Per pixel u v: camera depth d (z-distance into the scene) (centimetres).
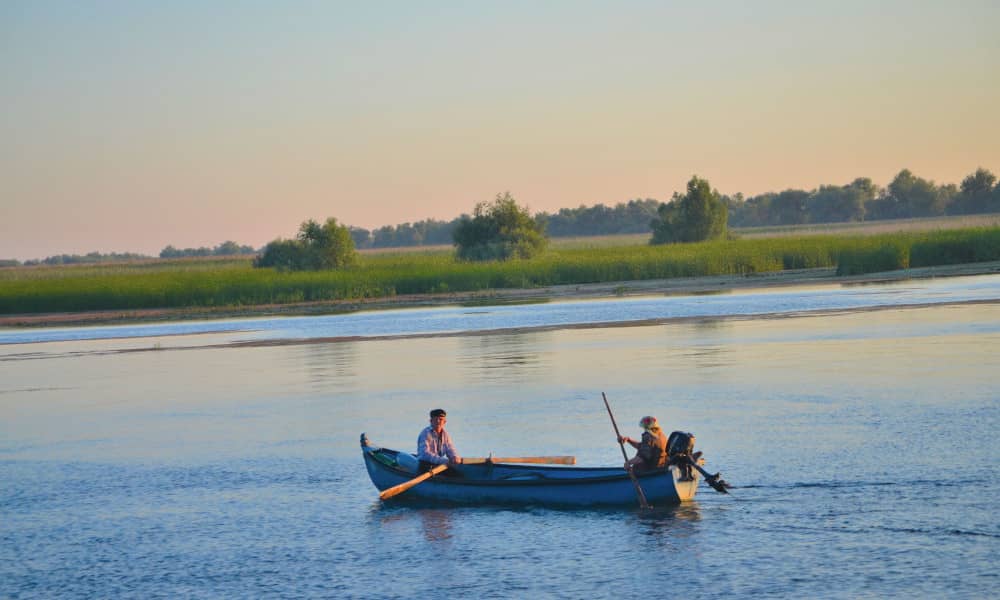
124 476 3088
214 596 2031
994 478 2492
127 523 2570
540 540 2270
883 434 3017
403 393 4325
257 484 2902
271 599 1998
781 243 14475
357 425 3656
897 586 1875
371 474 2755
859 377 4056
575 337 6247
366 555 2233
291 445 3388
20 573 2222
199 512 2642
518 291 10906
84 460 3350
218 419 3966
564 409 3741
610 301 9050
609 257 13138
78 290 11462
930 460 2683
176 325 8944
